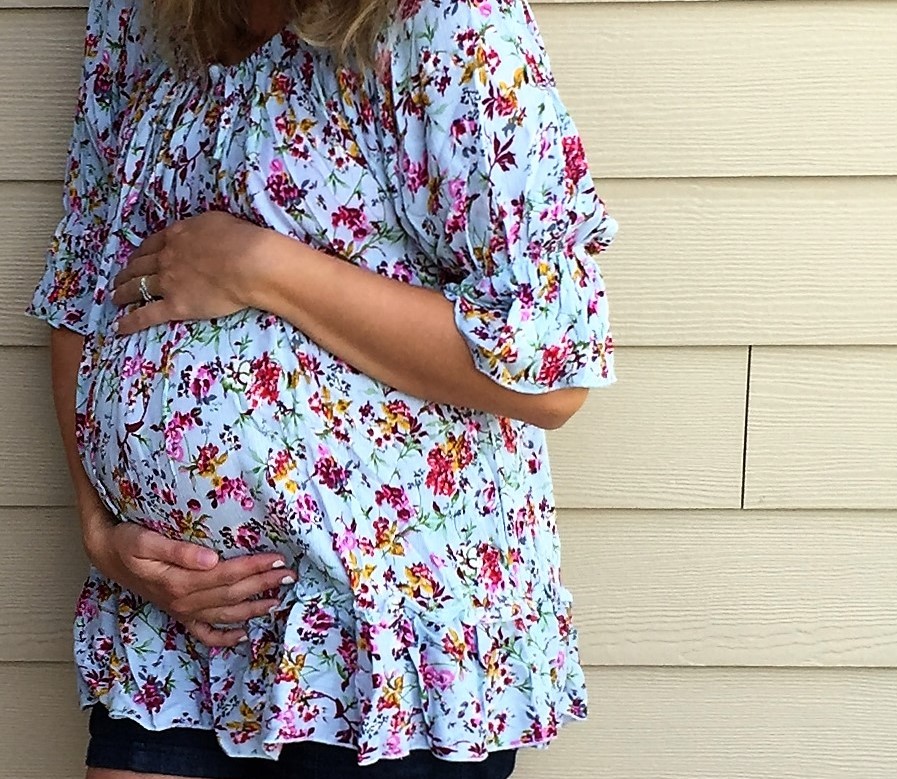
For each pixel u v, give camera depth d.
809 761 1.31
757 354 1.25
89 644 1.07
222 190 0.94
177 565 0.95
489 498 0.96
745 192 1.23
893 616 1.28
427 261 0.94
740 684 1.30
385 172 0.90
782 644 1.29
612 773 1.32
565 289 0.89
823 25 1.19
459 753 0.89
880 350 1.24
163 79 1.05
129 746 1.02
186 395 0.91
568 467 1.28
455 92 0.86
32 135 1.28
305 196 0.90
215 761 1.01
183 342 0.93
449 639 0.90
